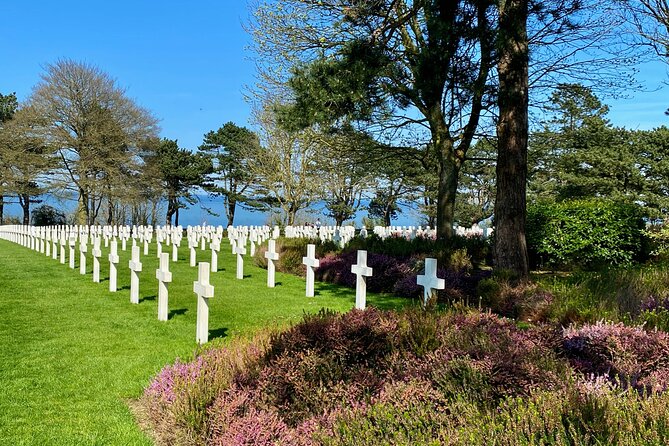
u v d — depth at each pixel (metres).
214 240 13.55
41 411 4.25
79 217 38.03
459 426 2.64
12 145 37.03
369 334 4.14
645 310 5.94
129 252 19.38
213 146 48.97
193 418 3.48
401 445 2.40
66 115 36.72
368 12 9.25
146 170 40.22
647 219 26.50
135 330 7.02
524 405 2.77
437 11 8.27
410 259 10.91
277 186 29.16
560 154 19.36
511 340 4.12
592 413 2.40
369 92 9.76
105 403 4.45
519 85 8.84
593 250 13.14
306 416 3.35
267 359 4.01
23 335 6.71
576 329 4.71
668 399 2.51
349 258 12.05
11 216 47.47
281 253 14.12
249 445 3.09
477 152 32.44
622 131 29.75
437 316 4.85
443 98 13.60
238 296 9.75
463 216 38.28
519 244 8.94
